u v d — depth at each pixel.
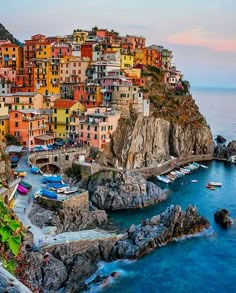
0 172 94.81
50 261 66.88
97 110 144.12
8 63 183.38
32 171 108.94
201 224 89.88
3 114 132.25
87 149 132.38
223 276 72.12
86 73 170.88
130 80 163.50
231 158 175.50
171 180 139.62
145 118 147.50
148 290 67.12
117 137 140.25
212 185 134.12
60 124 139.88
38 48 179.75
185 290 67.50
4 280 13.95
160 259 77.31
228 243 85.00
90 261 73.81
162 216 89.06
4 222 19.02
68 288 65.25
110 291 66.38
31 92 152.75
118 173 119.69
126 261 76.31
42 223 81.38
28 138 128.00
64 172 125.19
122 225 95.88
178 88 195.12
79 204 95.31
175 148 165.00
